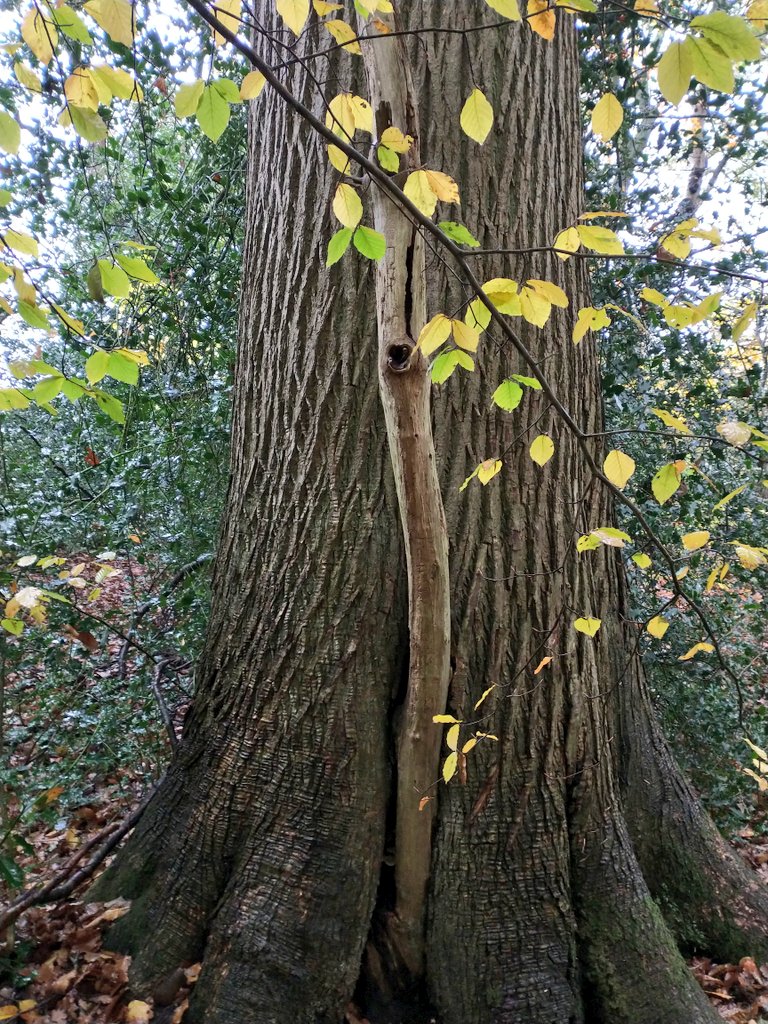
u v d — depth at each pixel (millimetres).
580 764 2168
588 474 2307
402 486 1686
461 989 1936
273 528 2223
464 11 2129
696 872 2373
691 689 3369
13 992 1958
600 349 3664
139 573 4660
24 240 1261
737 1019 2088
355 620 2078
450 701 2047
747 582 3564
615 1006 1976
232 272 3859
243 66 3691
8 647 2971
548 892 2037
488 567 2100
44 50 1195
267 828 2064
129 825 2477
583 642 2207
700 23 812
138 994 1950
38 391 1407
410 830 1993
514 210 2158
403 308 1448
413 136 1300
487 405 2123
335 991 1914
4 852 2084
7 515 3027
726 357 3770
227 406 3652
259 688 2162
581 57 3643
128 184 4820
